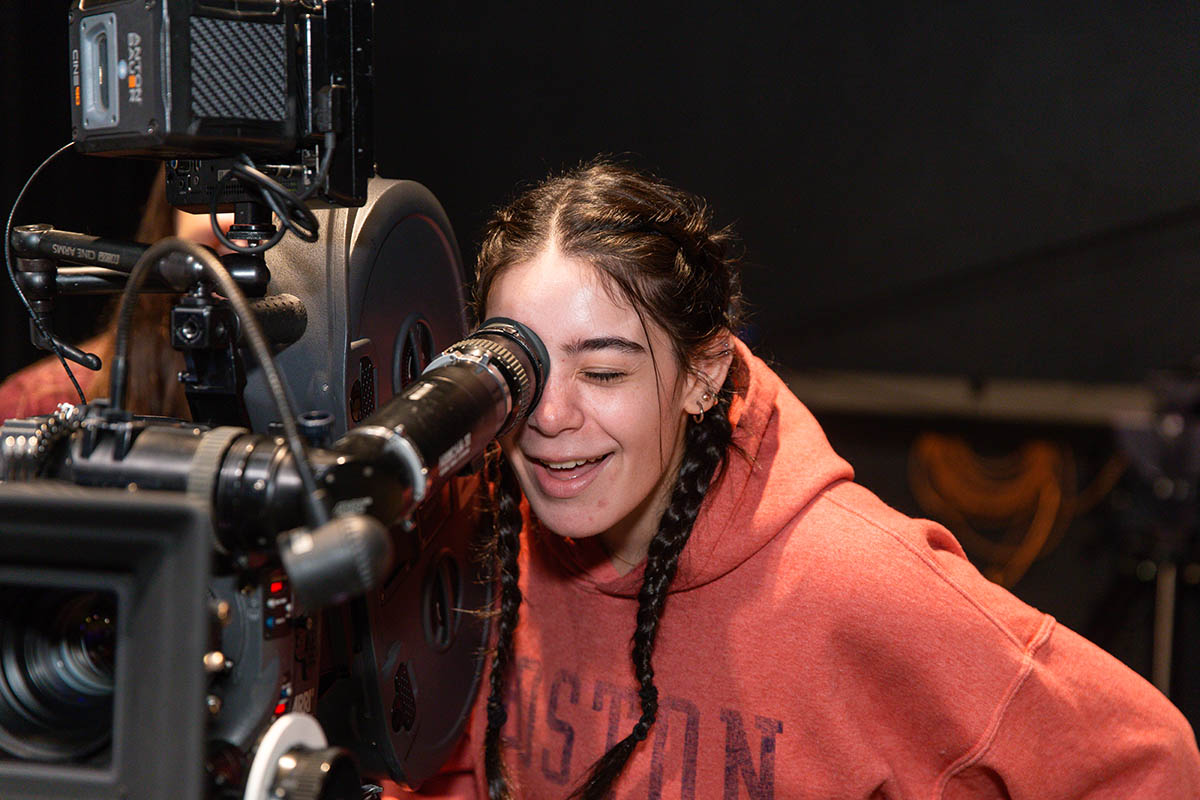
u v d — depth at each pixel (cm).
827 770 116
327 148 87
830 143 560
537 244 105
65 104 378
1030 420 539
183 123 81
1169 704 119
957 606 110
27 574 70
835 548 114
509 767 131
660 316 106
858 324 575
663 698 120
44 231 93
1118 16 517
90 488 76
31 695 79
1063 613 440
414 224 109
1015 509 505
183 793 65
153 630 66
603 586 124
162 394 144
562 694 127
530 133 574
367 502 72
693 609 120
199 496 73
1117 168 529
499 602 129
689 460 116
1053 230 543
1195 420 334
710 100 564
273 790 75
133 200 387
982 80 539
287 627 84
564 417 103
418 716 109
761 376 128
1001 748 109
